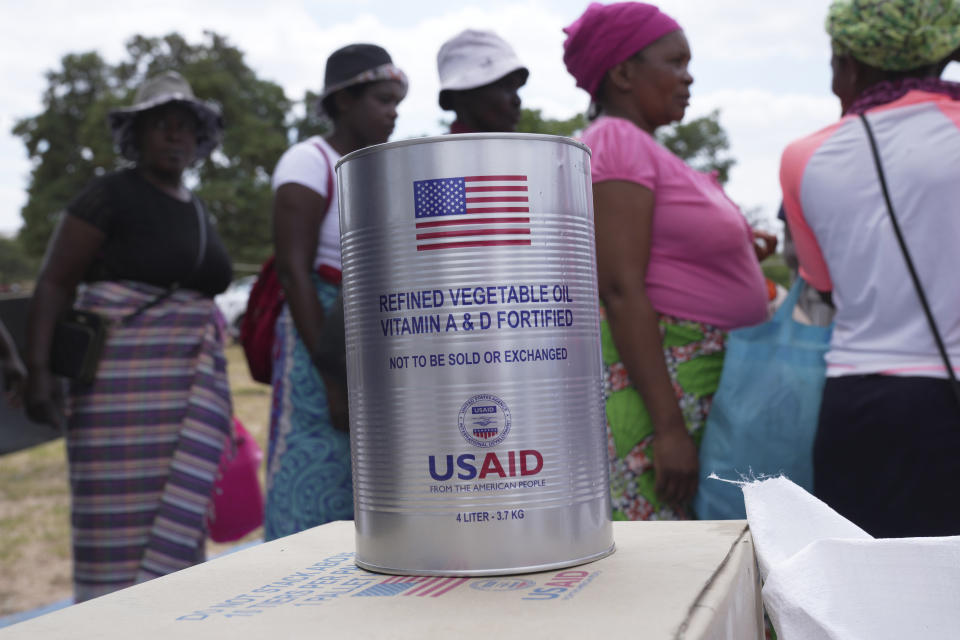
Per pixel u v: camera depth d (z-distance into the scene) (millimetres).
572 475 803
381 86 2461
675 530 961
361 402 835
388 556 807
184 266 2674
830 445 1713
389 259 798
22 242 41438
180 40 42406
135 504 2574
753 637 855
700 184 2018
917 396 1598
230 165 39500
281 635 611
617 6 2098
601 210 1941
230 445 2785
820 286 1926
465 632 594
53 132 41500
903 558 714
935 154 1632
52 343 2555
